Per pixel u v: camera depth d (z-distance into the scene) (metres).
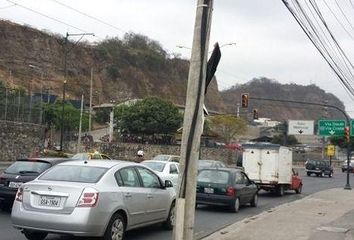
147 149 66.38
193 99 8.34
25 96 50.38
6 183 14.16
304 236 12.65
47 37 121.94
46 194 9.80
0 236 11.04
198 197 18.31
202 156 70.38
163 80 142.38
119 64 135.38
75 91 120.06
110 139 72.38
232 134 92.56
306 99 64.88
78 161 11.05
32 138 50.12
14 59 111.69
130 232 12.38
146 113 70.75
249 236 12.59
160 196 12.20
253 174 27.58
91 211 9.60
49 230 9.65
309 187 36.03
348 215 17.56
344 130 36.75
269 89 67.50
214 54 8.47
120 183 10.68
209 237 12.51
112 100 121.44
